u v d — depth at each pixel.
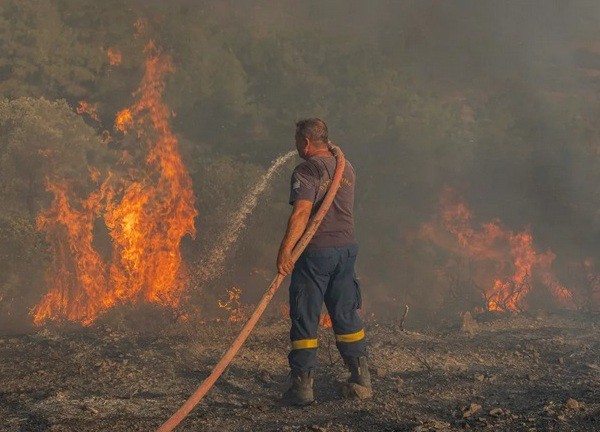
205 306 12.27
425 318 12.75
